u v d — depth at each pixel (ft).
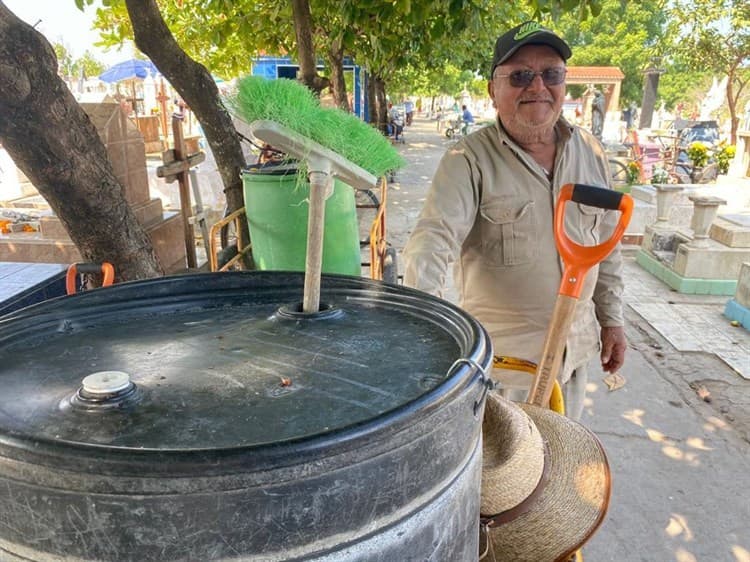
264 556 2.23
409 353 3.24
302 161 3.45
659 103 116.26
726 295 17.90
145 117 38.32
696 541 8.05
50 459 2.05
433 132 102.27
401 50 19.70
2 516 2.24
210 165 23.26
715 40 51.44
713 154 37.81
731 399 11.84
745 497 8.95
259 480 2.10
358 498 2.31
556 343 5.38
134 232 7.29
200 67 11.88
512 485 3.96
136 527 2.12
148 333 3.57
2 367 3.06
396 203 31.53
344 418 2.57
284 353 3.24
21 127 6.04
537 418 4.83
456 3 11.15
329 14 19.33
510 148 6.28
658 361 13.52
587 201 5.37
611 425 10.85
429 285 5.66
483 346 2.96
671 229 20.33
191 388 2.82
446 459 2.62
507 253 6.44
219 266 10.29
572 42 107.76
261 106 3.17
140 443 2.35
